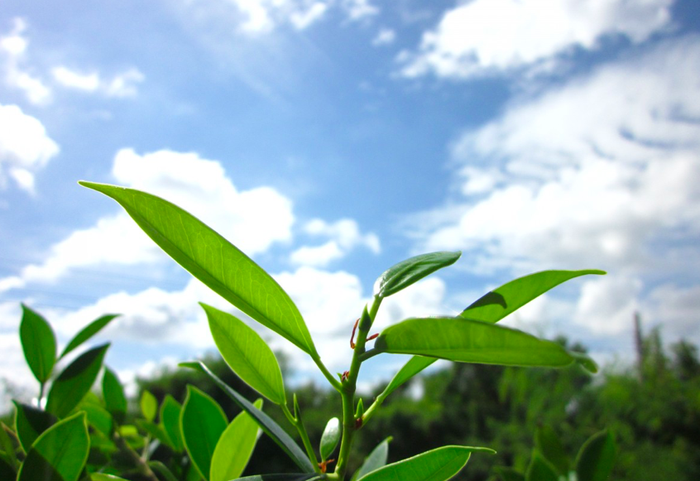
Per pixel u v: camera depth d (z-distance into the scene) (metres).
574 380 2.60
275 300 0.19
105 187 0.18
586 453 0.29
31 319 0.28
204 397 0.28
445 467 0.19
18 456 0.25
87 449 0.21
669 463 2.28
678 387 2.75
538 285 0.21
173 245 0.18
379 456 0.27
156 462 0.29
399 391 3.65
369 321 0.18
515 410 2.61
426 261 0.19
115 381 0.32
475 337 0.15
